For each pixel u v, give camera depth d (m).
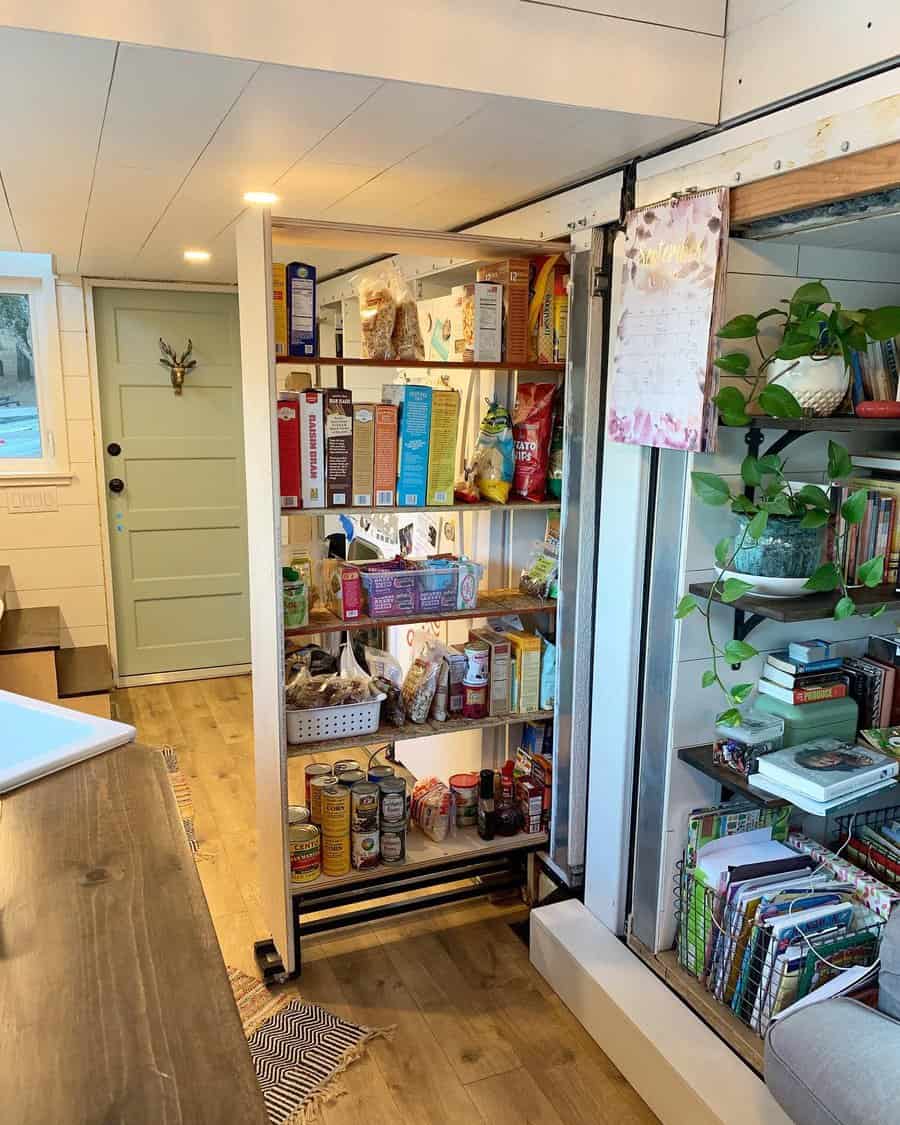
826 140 1.53
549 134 1.81
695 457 1.89
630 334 2.01
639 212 1.94
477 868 2.64
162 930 0.96
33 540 4.25
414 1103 1.93
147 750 1.44
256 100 1.58
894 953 1.58
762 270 1.87
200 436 4.55
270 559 2.08
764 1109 1.70
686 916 2.09
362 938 2.53
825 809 1.72
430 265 2.95
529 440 2.43
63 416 4.21
